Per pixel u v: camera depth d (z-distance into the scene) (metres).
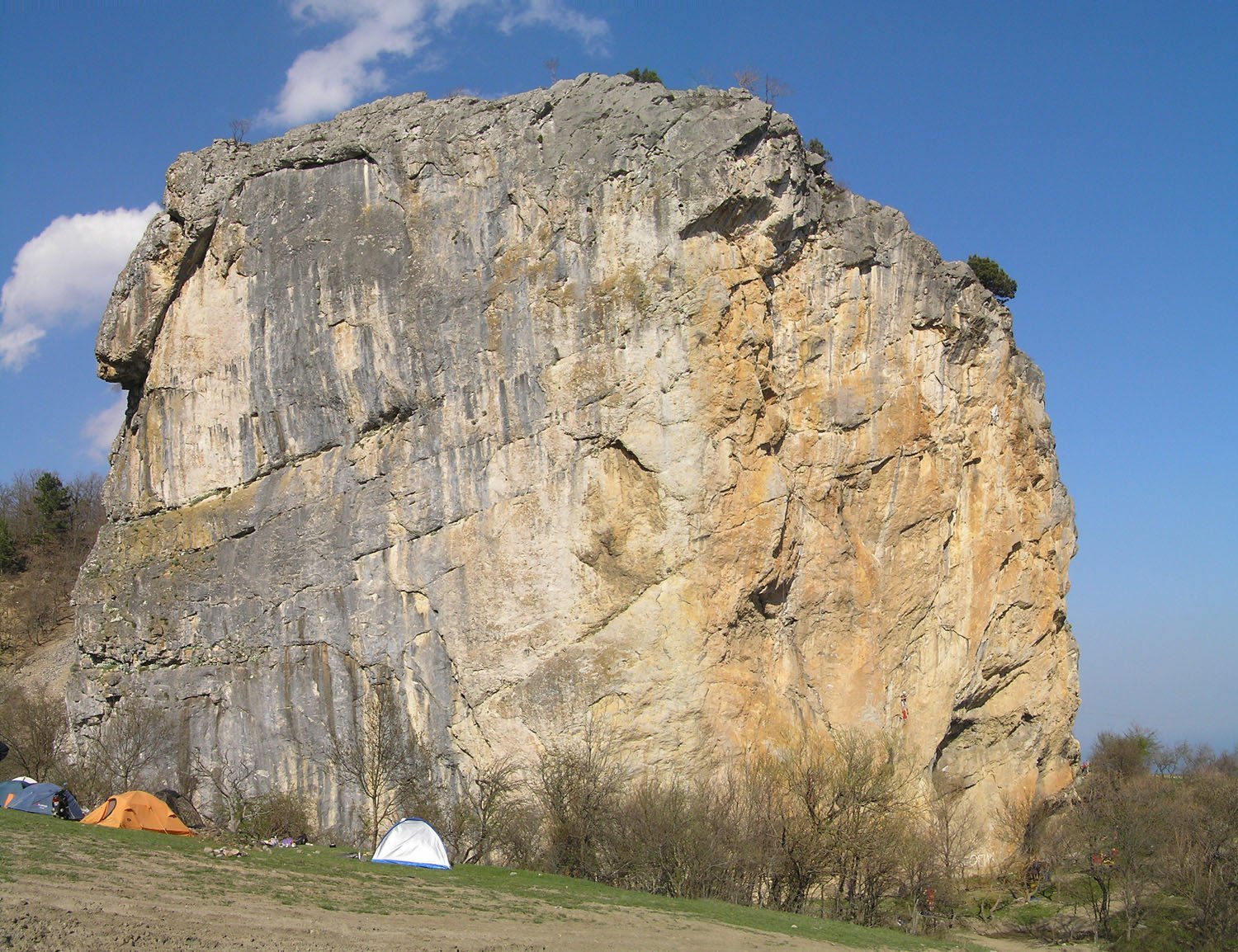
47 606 74.56
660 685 40.34
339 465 46.19
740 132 42.06
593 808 38.16
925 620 47.75
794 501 44.06
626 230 42.41
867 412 46.09
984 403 50.22
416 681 43.56
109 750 46.06
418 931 25.20
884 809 40.59
